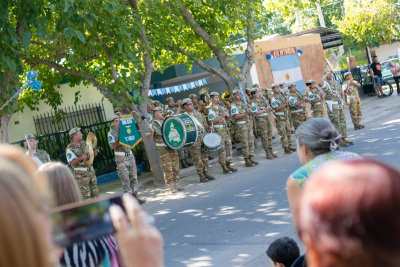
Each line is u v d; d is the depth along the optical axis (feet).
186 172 38.45
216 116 33.27
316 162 7.77
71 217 4.09
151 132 29.50
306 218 2.81
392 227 2.55
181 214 24.18
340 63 81.71
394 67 62.90
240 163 37.68
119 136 28.27
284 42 54.90
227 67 40.24
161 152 30.40
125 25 30.35
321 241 2.70
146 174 40.42
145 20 36.09
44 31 25.36
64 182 8.21
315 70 59.82
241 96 35.04
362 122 46.98
